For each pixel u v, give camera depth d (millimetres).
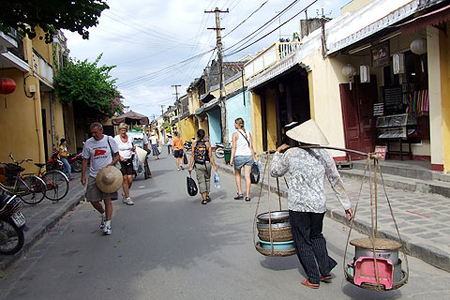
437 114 7715
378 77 11438
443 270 4309
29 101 13344
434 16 6176
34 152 13359
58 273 4930
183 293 4086
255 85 17562
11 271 5094
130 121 23234
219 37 19406
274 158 4172
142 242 6086
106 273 4820
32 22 5234
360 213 6449
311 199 3857
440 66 7508
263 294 3943
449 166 7695
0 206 5305
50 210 8750
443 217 5812
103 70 20391
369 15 9211
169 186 12227
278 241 4055
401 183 8062
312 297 3809
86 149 6672
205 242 5887
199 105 39344
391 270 3295
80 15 4973
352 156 11281
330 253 5062
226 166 17000
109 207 6676
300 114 15812
